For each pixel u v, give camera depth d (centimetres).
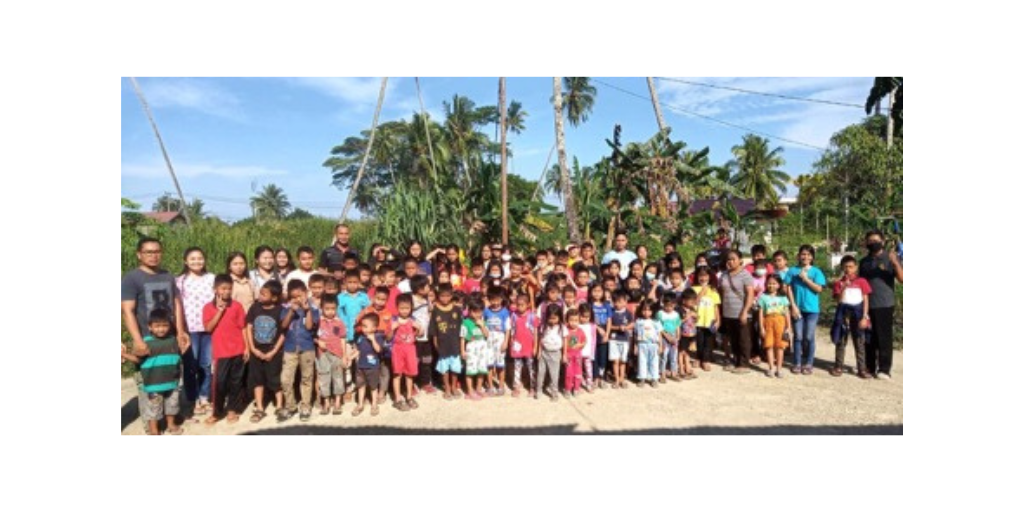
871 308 601
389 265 590
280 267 563
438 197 1055
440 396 554
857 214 1127
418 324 540
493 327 555
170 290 461
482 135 2991
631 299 608
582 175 1249
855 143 1819
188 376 495
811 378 605
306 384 495
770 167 3519
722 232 1080
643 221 1213
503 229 995
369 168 3334
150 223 1200
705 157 1248
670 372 608
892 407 511
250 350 484
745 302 620
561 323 547
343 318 544
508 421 486
